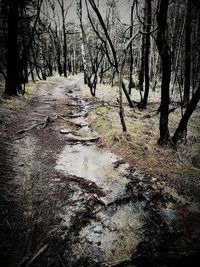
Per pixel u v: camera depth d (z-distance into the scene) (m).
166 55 5.87
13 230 3.59
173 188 4.98
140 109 11.99
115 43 24.58
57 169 5.67
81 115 10.92
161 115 6.54
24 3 12.95
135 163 6.02
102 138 7.66
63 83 22.97
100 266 3.17
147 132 7.98
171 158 6.14
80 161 6.25
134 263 3.25
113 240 3.62
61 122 9.54
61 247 3.41
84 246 3.47
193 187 4.95
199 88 5.77
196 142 7.50
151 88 21.75
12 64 12.10
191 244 3.58
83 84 22.20
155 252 3.44
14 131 7.62
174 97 15.58
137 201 4.59
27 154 6.23
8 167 5.32
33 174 5.27
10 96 11.91
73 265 3.15
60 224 3.85
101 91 17.81
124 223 4.00
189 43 10.80
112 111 10.77
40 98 13.80
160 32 5.66
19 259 3.13
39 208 4.16
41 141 7.32
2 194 4.34
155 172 5.57
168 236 3.74
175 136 6.66
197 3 6.00
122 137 7.13
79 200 4.51
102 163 6.15
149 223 4.02
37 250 3.29
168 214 4.25
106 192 4.82
